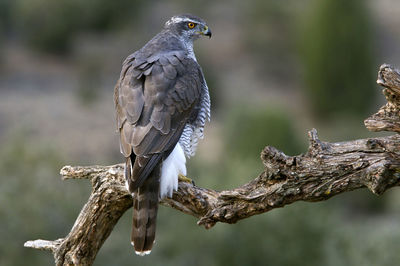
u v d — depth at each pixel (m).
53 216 13.69
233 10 49.62
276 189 5.98
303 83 37.53
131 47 39.62
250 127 24.19
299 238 14.46
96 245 6.91
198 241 14.46
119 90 7.27
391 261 13.93
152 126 6.80
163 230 14.51
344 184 5.80
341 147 5.82
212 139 29.89
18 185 13.75
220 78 38.16
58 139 26.95
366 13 36.31
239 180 15.52
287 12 43.09
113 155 25.47
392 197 24.98
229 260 14.49
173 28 8.77
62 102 33.03
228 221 6.32
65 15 42.50
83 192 14.24
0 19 44.97
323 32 35.97
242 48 43.81
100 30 44.06
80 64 38.50
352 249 14.30
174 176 6.59
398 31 45.25
